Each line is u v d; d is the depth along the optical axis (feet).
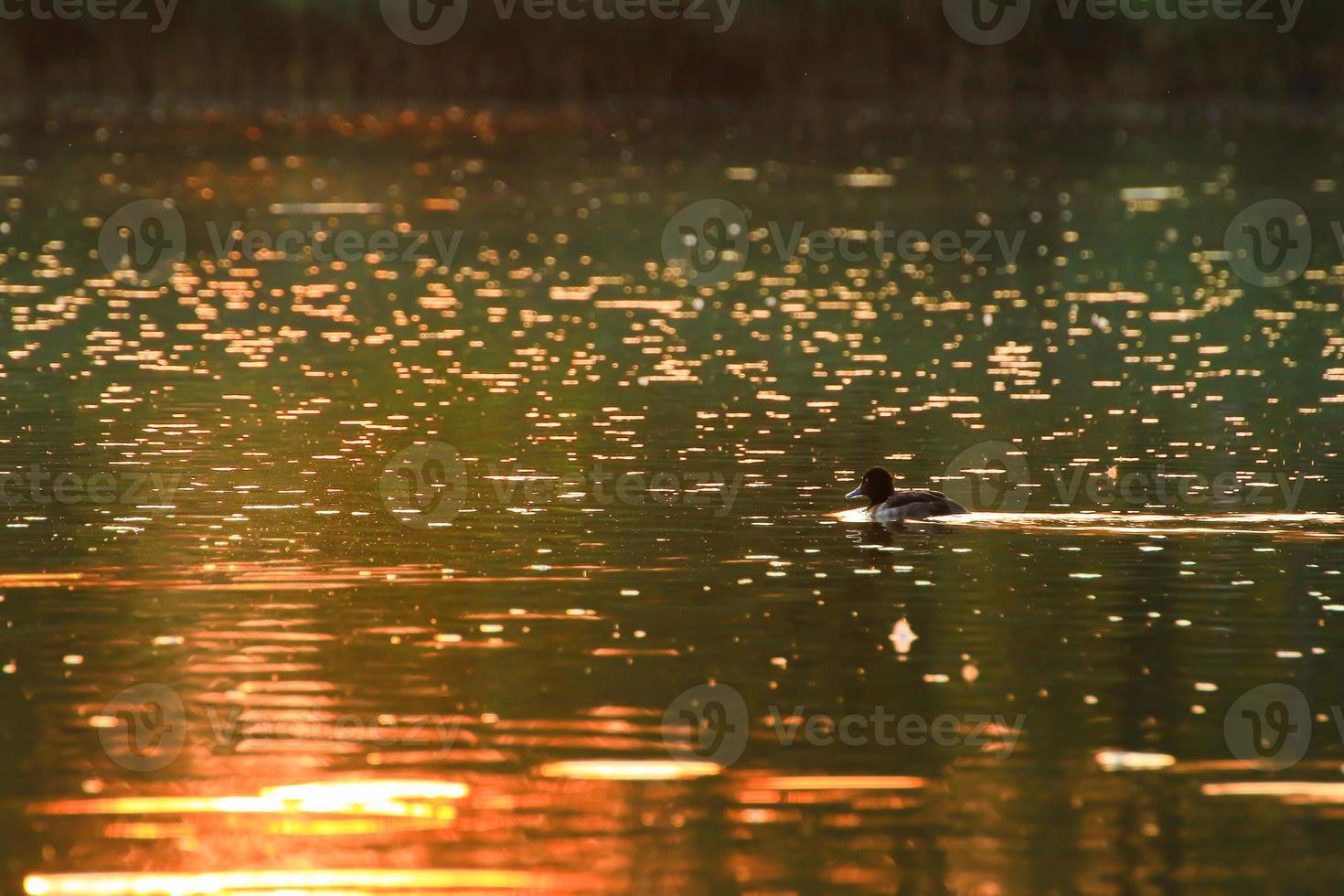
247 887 168.76
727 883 170.19
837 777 192.24
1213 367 458.91
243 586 259.39
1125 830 181.06
